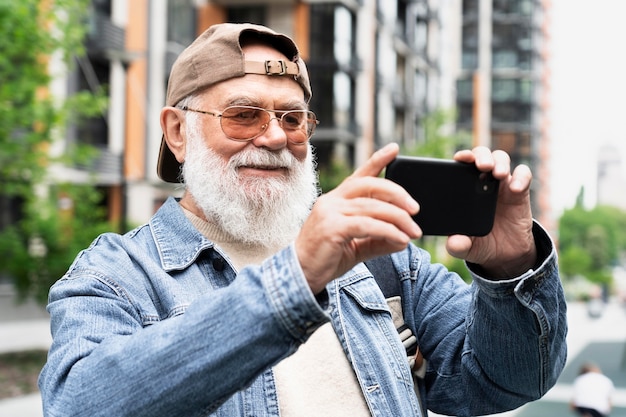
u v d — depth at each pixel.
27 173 12.82
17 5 10.57
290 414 1.66
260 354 1.27
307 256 1.28
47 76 11.60
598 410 9.40
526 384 1.77
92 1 20.39
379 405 1.71
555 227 98.00
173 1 23.55
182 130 1.88
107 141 21.14
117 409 1.30
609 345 25.38
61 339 1.50
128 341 1.36
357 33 29.53
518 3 73.88
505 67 73.75
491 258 1.60
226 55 1.76
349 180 1.32
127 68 21.75
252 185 1.77
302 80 1.83
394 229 1.23
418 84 39.78
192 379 1.28
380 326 1.84
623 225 121.94
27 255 12.90
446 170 1.47
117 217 21.83
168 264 1.73
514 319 1.66
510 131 74.00
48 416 1.40
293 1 26.95
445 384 1.94
